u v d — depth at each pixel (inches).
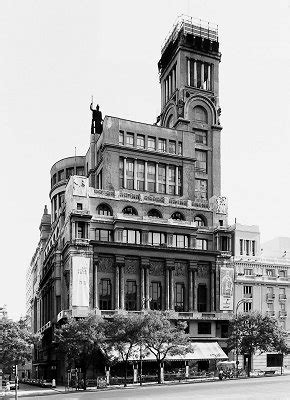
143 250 3848.4
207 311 4023.1
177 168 4296.3
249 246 4808.1
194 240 4097.0
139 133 4207.7
